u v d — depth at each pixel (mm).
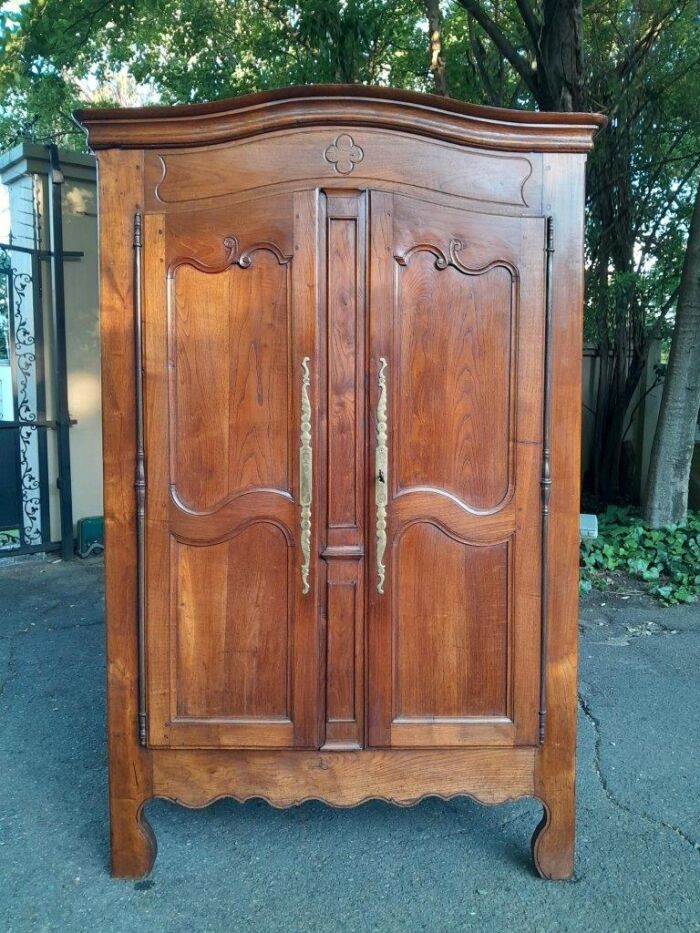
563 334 2131
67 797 2725
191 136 2057
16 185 5926
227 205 2080
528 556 2176
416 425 2141
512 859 2369
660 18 6371
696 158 6797
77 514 5953
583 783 2814
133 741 2211
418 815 2623
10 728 3271
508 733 2195
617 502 7312
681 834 2498
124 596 2174
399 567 2168
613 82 6578
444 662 2191
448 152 2072
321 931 2041
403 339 2117
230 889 2213
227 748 2189
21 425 5609
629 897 2180
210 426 2137
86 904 2143
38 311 5688
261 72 7668
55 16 6168
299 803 2215
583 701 3520
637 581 5238
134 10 6562
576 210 2102
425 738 2188
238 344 2121
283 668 2184
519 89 6922
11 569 5590
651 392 7199
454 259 2102
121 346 2127
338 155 2061
